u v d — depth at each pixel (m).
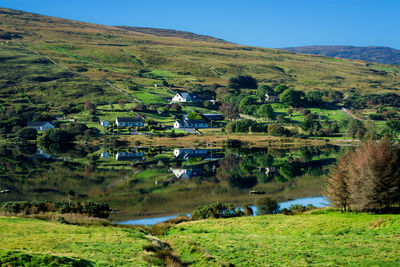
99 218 57.62
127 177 103.12
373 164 50.81
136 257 32.66
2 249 29.12
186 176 105.00
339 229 43.84
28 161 129.00
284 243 39.66
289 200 78.50
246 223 53.41
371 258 31.91
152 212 68.94
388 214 48.78
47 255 28.20
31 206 61.50
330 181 57.81
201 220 59.03
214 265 31.78
